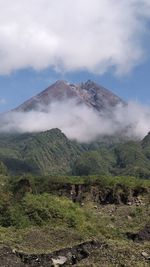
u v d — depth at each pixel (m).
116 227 79.56
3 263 46.22
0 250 48.31
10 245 51.72
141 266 43.84
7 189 100.81
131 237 71.12
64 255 49.38
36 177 110.44
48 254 49.16
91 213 89.12
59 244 55.88
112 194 100.56
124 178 110.31
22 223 70.19
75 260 48.34
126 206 95.50
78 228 71.19
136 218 86.38
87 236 60.75
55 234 59.38
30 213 73.81
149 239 70.81
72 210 81.88
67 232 60.66
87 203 99.06
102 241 52.75
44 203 77.81
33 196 81.56
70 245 54.88
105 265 44.00
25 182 103.31
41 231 60.34
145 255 47.25
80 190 104.00
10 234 58.66
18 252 49.09
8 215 71.31
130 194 99.62
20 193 97.88
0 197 80.62
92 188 103.44
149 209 91.50
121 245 51.09
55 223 72.62
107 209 94.88
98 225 77.00
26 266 47.00
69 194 103.38
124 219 86.19
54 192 104.00
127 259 45.78
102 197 101.06
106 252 47.81
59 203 82.06
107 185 103.50
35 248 52.94
